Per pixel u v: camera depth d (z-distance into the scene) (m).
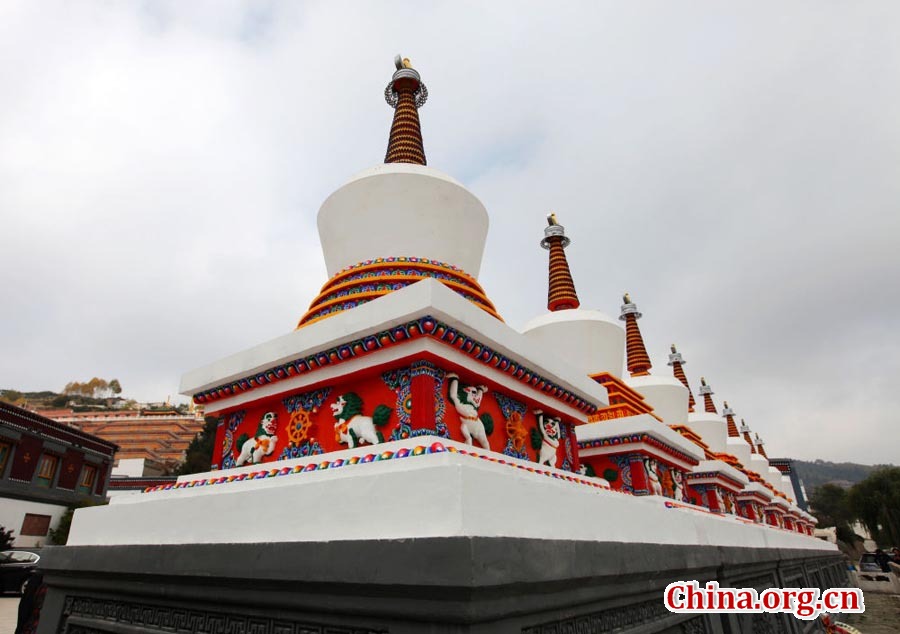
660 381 15.87
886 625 19.45
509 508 3.15
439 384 4.65
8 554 17.80
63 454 26.98
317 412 5.20
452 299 4.45
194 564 3.84
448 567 2.57
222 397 5.99
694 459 11.27
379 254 7.19
